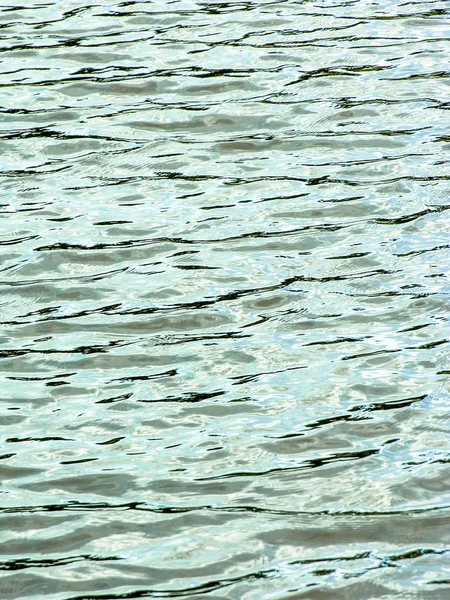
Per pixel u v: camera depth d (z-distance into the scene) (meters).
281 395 11.62
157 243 14.96
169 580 8.99
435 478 10.23
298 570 9.09
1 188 16.53
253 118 18.58
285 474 10.36
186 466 10.48
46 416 11.33
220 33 22.06
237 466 10.48
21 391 11.77
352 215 15.58
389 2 23.73
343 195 16.12
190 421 11.21
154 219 15.59
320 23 22.53
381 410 11.30
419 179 16.47
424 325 12.83
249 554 9.29
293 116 18.61
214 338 12.74
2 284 13.98
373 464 10.46
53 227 15.40
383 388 11.66
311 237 15.01
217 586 8.91
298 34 21.97
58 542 9.48
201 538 9.50
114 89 19.73
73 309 13.43
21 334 12.89
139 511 9.85
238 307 13.38
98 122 18.59
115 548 9.39
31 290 13.86
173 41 21.70
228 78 20.00
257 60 20.75
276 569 9.10
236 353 12.43
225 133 18.16
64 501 10.02
